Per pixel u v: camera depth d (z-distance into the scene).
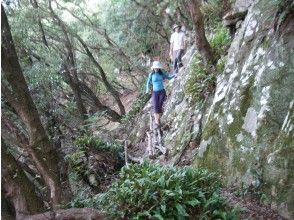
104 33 18.33
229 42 9.07
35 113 5.43
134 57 19.53
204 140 7.16
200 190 5.30
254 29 7.09
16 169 4.73
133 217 4.76
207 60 9.13
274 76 5.96
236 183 5.95
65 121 13.41
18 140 5.58
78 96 15.41
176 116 10.26
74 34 16.33
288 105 5.65
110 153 10.56
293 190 4.97
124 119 15.55
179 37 13.28
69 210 4.66
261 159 5.66
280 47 6.03
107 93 22.02
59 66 13.34
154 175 5.52
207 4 13.12
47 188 6.18
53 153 5.70
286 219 4.91
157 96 10.66
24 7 12.79
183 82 11.20
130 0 17.22
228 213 4.95
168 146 9.41
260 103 6.04
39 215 4.56
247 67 6.71
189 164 7.94
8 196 4.72
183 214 4.77
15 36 10.74
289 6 5.99
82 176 9.09
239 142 6.20
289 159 5.14
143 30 18.30
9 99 5.24
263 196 5.35
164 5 15.84
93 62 17.05
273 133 5.66
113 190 5.37
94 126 15.74
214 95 8.24
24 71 10.55
